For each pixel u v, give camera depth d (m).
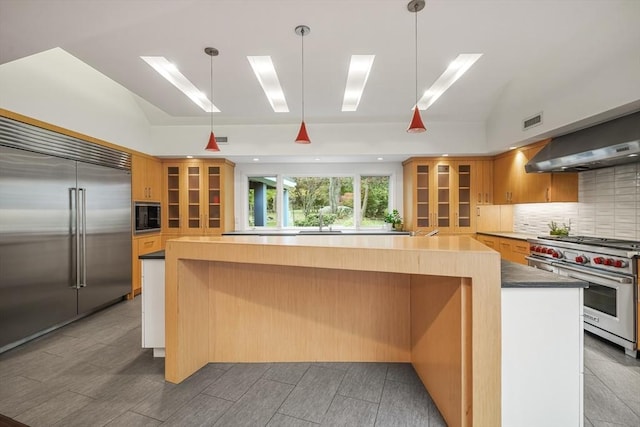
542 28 2.40
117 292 4.13
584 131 3.29
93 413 1.89
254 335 2.52
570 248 3.21
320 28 2.36
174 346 2.23
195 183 5.23
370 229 5.83
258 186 5.97
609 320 2.78
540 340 1.63
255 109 4.20
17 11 1.85
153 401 2.01
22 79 2.92
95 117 3.79
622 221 3.30
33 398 2.05
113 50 2.63
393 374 2.30
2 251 2.75
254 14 2.18
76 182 3.51
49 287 3.17
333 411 1.90
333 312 2.49
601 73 2.73
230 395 2.07
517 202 4.44
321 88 3.53
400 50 2.70
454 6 2.13
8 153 2.80
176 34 2.40
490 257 1.57
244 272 2.52
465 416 1.61
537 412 1.64
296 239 2.41
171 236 5.21
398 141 4.85
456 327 1.67
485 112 4.48
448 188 5.12
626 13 2.24
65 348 2.84
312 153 4.89
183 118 4.73
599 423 1.81
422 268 1.67
